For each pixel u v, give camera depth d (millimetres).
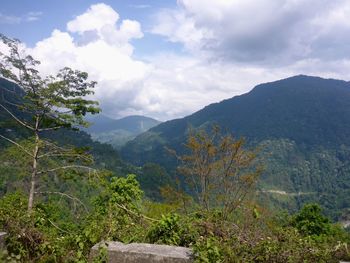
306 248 4598
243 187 10438
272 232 5039
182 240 5035
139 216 6109
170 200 10844
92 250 4113
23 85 16969
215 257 4070
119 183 10789
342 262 4312
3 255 4453
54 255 4570
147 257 3930
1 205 5734
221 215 5965
